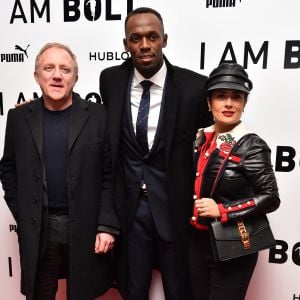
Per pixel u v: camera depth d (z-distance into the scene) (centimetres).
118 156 119
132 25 107
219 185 99
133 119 118
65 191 112
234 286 101
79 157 111
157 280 149
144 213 122
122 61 143
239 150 97
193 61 137
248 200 94
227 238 95
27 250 112
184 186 117
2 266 169
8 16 148
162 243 125
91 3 141
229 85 96
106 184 120
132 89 120
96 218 117
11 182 120
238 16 132
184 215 118
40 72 109
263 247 96
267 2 129
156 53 109
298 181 138
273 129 136
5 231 166
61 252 118
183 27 136
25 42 148
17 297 171
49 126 112
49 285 120
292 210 140
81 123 112
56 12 144
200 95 115
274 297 148
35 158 111
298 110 133
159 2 136
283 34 130
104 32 142
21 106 120
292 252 143
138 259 127
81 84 147
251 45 133
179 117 114
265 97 135
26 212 112
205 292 112
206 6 133
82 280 115
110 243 118
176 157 116
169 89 115
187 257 120
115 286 146
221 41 134
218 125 104
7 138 120
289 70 132
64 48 111
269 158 98
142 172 119
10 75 152
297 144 135
